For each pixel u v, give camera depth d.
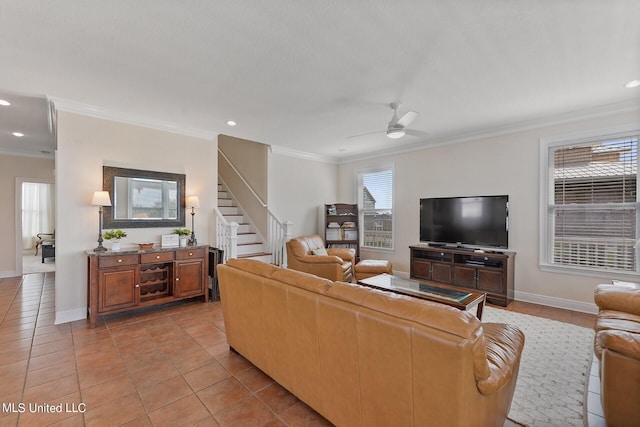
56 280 3.38
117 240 3.58
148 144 4.05
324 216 6.53
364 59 2.49
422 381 1.27
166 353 2.65
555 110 3.69
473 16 1.95
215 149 4.73
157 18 1.95
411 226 5.54
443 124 4.26
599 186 3.70
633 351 1.52
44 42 2.21
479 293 3.06
